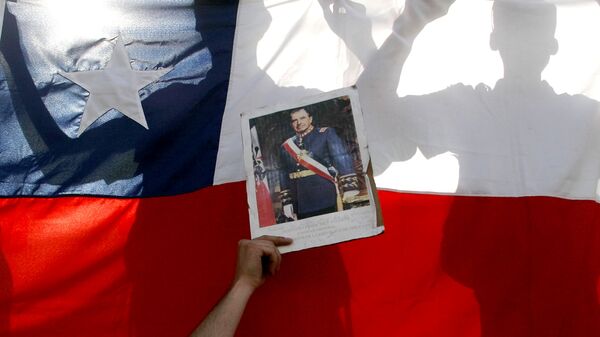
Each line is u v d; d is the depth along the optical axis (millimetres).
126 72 1964
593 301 1831
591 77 1930
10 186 1914
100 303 1865
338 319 1830
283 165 1639
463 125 1914
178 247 1887
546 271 1847
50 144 1941
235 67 1965
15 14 1964
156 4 1973
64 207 1908
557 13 1949
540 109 1925
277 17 1969
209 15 1973
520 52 1942
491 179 1894
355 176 1599
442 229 1871
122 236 1898
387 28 1956
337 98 1673
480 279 1846
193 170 1930
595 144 1911
